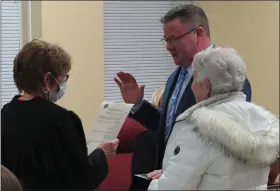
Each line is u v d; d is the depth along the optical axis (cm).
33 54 214
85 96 492
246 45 550
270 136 201
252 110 206
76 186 211
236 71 207
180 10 259
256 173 207
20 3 433
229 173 199
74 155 209
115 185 321
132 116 294
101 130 239
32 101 216
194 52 255
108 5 530
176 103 259
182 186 197
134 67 543
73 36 484
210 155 198
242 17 547
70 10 480
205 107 206
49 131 209
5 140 214
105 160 223
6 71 394
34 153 210
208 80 207
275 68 558
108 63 532
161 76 553
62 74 219
